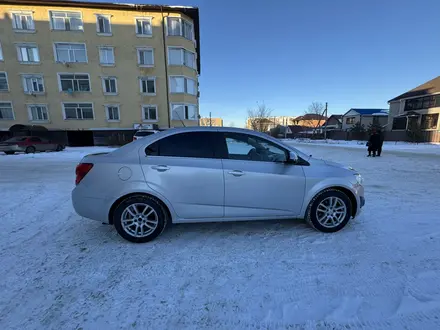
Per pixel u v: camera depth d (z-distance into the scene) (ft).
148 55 76.64
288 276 7.77
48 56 72.33
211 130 10.52
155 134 10.47
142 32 75.31
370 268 8.13
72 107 76.23
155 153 10.03
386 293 6.95
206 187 9.96
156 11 74.28
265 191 10.28
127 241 10.09
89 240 10.22
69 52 73.46
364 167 30.22
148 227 10.03
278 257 8.87
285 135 170.19
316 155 46.75
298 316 6.19
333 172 10.89
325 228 10.80
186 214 10.05
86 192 9.75
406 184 20.49
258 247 9.61
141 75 76.89
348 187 10.75
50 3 69.21
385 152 50.90
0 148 48.67
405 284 7.31
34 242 10.02
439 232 10.73
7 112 73.97
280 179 10.30
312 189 10.59
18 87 72.84
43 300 6.72
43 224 11.87
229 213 10.27
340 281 7.50
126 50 75.31
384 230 10.98
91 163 9.77
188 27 79.66
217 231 11.06
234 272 8.00
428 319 6.04
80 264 8.46
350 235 10.53
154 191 9.71
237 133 10.59
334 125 176.65
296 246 9.66
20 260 8.66
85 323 5.96
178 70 77.92
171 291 7.12
